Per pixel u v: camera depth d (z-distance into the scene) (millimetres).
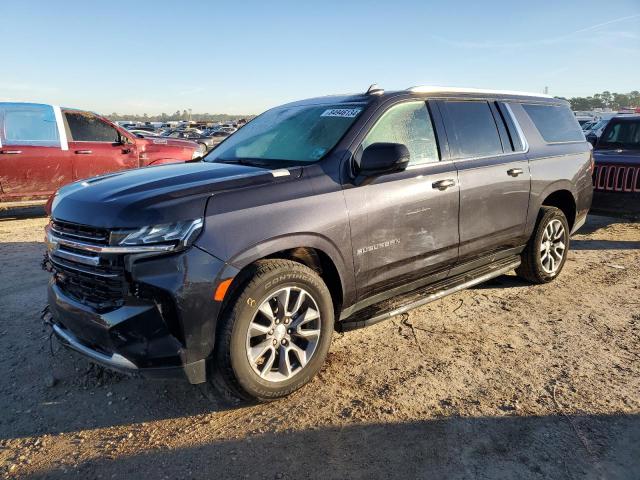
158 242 2682
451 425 2852
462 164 4180
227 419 2967
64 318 3027
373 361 3637
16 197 8789
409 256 3779
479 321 4348
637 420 2873
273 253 3158
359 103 3832
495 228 4488
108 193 3012
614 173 7172
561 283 5340
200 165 3730
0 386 3326
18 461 2613
